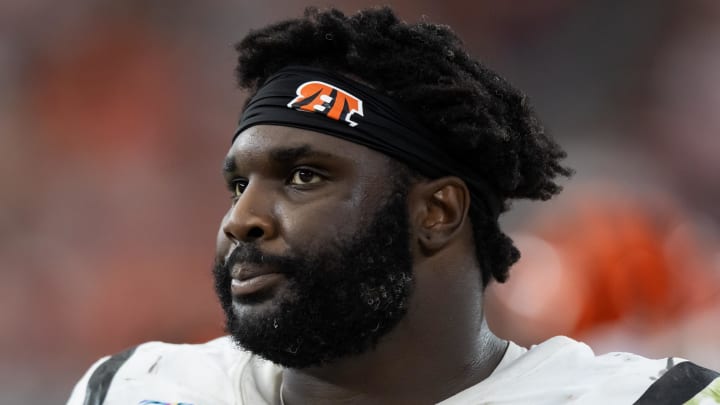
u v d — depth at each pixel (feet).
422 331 19.07
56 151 92.68
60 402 74.18
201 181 94.07
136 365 22.34
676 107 96.84
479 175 19.39
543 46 102.27
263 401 20.52
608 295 51.29
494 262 20.51
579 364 19.95
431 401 19.29
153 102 96.07
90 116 94.99
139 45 97.60
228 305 18.67
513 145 19.52
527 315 55.26
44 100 94.89
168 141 95.30
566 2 102.12
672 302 47.47
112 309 81.46
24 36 95.96
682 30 99.45
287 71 18.99
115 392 21.66
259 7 98.68
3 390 73.61
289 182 18.16
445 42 19.40
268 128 18.17
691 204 87.97
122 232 88.22
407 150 18.34
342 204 17.89
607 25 101.09
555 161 21.15
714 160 92.43
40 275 81.61
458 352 19.57
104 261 84.84
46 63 95.96
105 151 93.71
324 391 19.40
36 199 88.53
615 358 20.16
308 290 17.72
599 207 60.13
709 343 40.98
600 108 99.09
